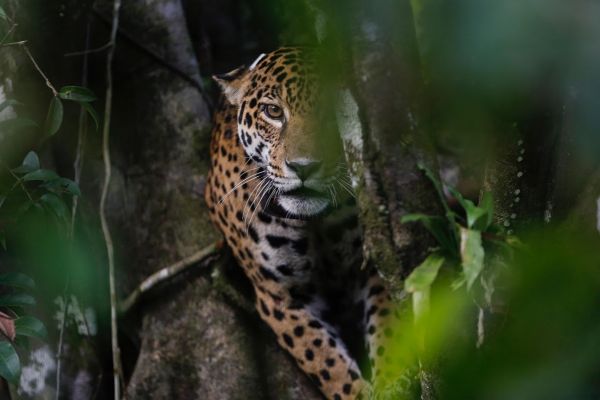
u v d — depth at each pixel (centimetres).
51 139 873
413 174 483
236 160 840
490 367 262
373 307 808
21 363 866
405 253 485
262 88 809
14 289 854
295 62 795
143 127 923
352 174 500
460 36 268
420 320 389
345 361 813
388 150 484
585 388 263
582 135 296
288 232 806
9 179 783
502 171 489
